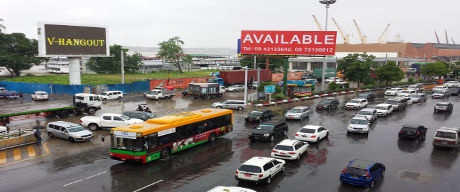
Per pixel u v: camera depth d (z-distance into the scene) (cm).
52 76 8231
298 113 3559
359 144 2542
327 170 1911
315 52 5141
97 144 2478
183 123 2245
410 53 16688
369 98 5278
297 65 11281
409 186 1661
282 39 5353
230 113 2747
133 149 1912
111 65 10025
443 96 5591
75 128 2573
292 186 1655
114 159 1972
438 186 1664
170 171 1878
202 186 1656
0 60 7388
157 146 2025
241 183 1695
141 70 11281
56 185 1650
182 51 10994
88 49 5503
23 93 5578
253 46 5603
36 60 8231
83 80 7381
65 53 5244
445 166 1995
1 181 1697
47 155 2180
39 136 2456
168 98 5284
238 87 6512
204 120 2456
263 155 2214
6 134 2377
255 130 2628
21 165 1964
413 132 2633
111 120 2927
